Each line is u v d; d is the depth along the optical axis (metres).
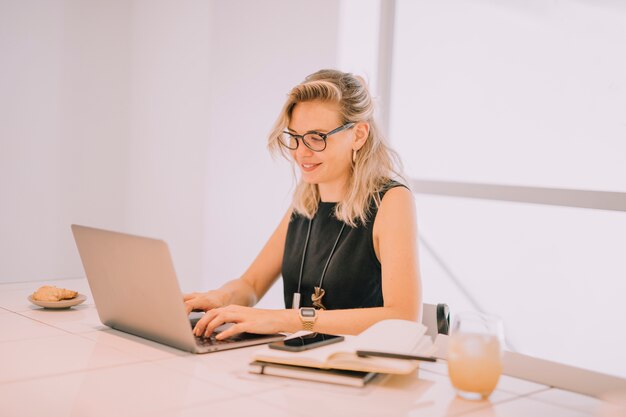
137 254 1.20
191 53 3.86
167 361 1.14
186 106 3.90
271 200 3.76
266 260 1.93
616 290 3.14
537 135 3.37
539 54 3.34
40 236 3.80
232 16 3.80
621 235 3.11
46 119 3.78
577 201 3.11
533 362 1.13
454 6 3.62
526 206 3.39
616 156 3.12
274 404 0.94
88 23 3.91
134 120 4.16
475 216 3.57
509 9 3.43
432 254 3.73
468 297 3.60
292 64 3.74
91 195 4.02
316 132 1.65
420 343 1.18
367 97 1.73
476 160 3.58
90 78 3.95
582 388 1.06
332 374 1.05
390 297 1.56
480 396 0.99
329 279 1.73
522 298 3.43
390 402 0.96
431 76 3.72
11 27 3.60
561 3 3.26
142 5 4.08
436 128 3.71
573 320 3.28
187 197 3.93
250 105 3.82
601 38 3.14
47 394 0.96
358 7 3.76
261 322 1.32
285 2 3.76
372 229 1.70
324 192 1.82
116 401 0.93
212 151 3.83
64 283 1.93
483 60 3.53
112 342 1.27
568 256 3.28
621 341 3.14
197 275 3.92
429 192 3.66
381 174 1.77
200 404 0.93
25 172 3.71
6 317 1.46
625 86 3.07
